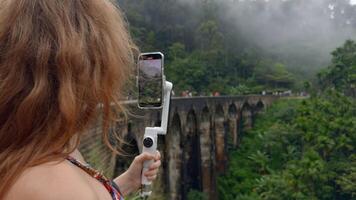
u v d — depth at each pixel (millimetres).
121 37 1938
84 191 1541
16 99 1650
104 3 1897
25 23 1680
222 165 53562
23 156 1579
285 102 66312
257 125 62406
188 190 44031
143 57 3160
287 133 49062
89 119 1779
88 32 1779
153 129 3348
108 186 1828
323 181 28891
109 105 1861
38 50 1644
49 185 1511
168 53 91062
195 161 46188
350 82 45500
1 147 1639
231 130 58438
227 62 94250
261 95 66938
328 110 36094
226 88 85312
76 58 1678
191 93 69938
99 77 1773
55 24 1696
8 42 1675
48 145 1627
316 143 32844
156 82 3156
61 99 1628
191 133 44750
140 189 3402
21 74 1657
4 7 1712
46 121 1639
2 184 1525
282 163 46312
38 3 1719
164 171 34062
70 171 1598
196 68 83812
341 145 31031
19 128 1622
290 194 28500
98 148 16328
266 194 30031
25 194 1495
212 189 48688
